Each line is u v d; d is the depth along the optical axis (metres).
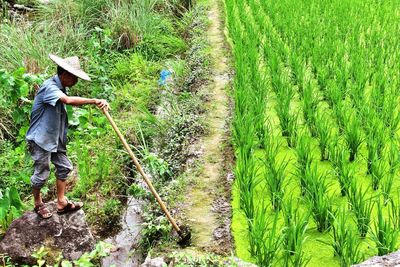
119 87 8.88
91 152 6.80
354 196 4.42
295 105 7.01
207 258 4.17
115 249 5.20
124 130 7.17
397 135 5.71
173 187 5.50
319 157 5.63
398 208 4.44
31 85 6.94
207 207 5.10
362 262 3.69
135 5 11.05
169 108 7.78
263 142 5.90
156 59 10.03
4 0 11.56
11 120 7.32
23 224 4.83
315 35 8.81
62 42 9.27
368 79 7.34
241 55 7.96
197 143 6.30
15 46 8.45
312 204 4.45
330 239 4.35
